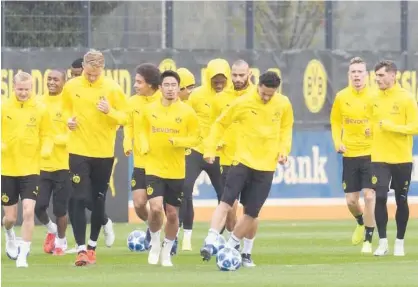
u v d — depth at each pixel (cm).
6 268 2986
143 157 3381
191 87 3559
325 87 5344
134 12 5275
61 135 3456
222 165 3562
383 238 3378
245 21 5412
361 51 5378
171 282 2606
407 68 5422
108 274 2808
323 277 2706
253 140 2936
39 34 5147
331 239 4091
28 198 2994
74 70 3431
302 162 5297
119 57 5131
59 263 3162
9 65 4988
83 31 5206
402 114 3284
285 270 2889
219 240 3122
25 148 2983
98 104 3005
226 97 3512
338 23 5522
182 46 5338
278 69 5300
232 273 2814
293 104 5306
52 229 3512
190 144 2952
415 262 3133
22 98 2956
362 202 5203
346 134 3694
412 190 5344
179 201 3009
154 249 3089
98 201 3116
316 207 5306
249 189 2967
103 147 3077
